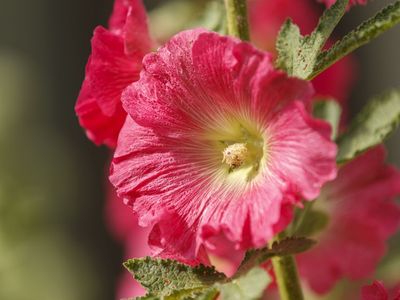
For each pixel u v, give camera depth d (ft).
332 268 2.50
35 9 5.11
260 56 1.76
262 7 2.85
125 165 1.89
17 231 4.06
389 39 4.47
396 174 2.47
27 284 4.04
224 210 1.83
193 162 1.90
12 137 4.21
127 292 3.08
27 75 4.56
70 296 4.24
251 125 1.88
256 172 1.86
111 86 1.99
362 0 1.99
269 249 1.83
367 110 2.15
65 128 5.06
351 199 2.46
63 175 4.34
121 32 2.03
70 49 5.12
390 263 2.72
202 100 1.86
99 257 5.01
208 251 2.28
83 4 5.14
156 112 1.87
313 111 2.30
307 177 1.72
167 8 2.63
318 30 1.82
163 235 1.83
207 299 1.74
